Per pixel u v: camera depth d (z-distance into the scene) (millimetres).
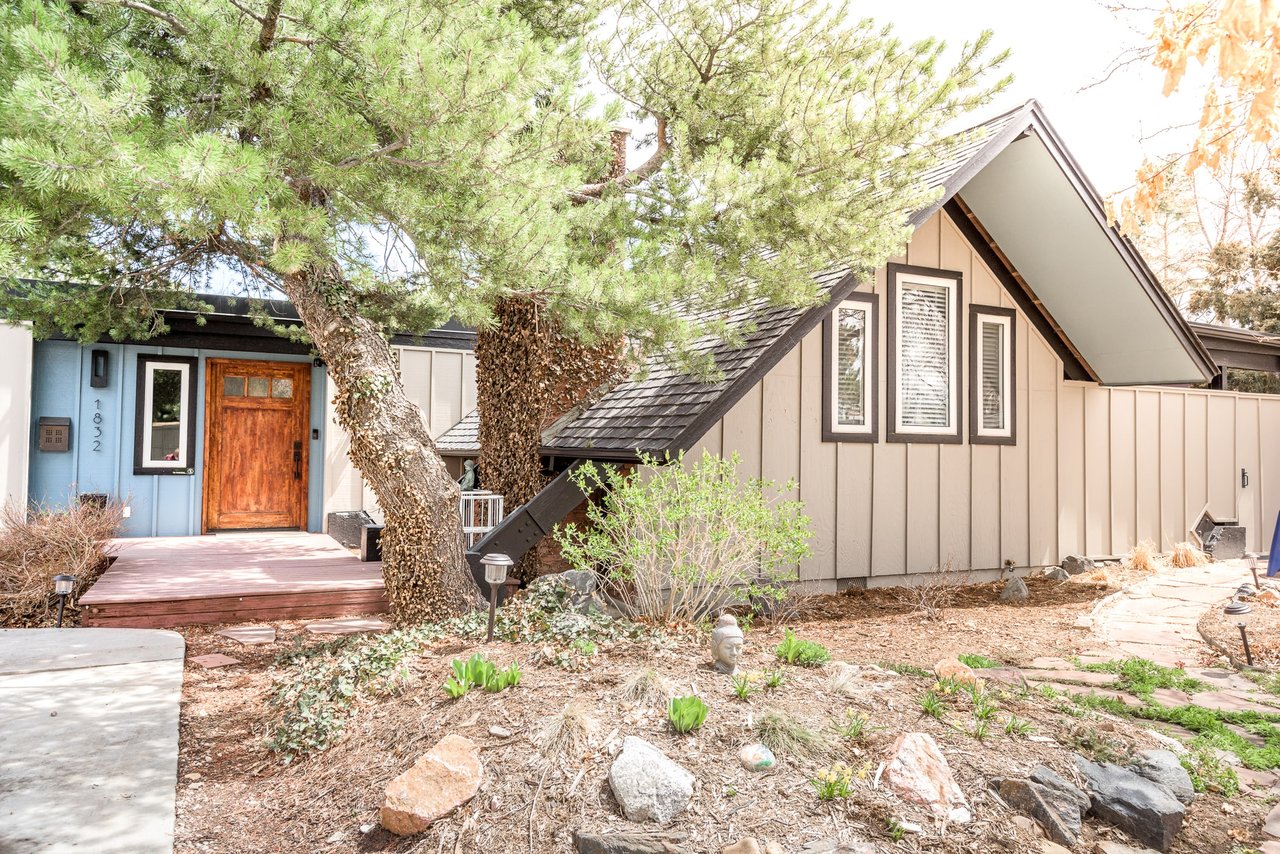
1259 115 3424
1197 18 3596
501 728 3883
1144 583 10547
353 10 5398
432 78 4996
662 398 9148
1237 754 4582
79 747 4371
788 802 3371
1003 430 11273
